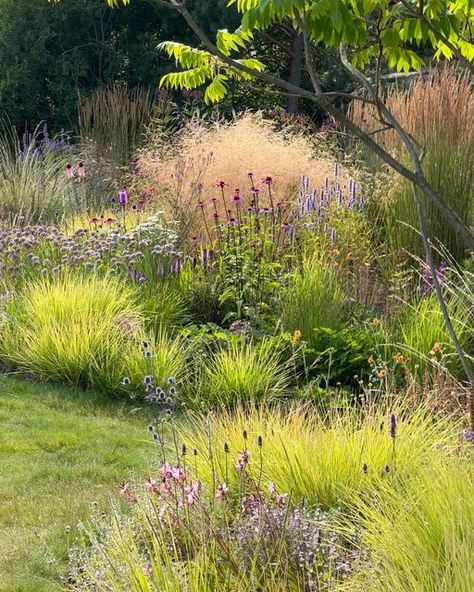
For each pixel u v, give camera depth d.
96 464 6.15
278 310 8.66
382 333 7.98
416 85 11.09
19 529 5.10
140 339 8.02
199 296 9.15
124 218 10.72
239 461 4.37
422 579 3.37
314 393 7.37
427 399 5.81
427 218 10.13
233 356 7.91
